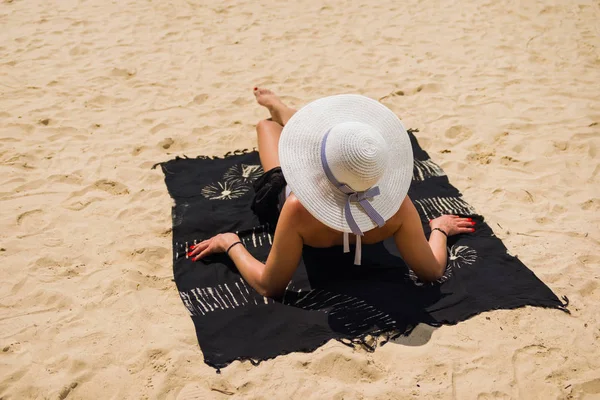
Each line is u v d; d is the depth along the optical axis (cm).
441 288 298
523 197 383
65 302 301
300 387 251
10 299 304
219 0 741
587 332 276
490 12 694
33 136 462
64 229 359
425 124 473
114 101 516
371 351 266
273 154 346
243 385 252
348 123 244
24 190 396
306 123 261
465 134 461
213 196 386
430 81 541
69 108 503
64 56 600
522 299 293
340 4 730
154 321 289
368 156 235
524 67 564
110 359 268
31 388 254
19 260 331
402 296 293
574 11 687
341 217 251
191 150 448
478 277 308
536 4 709
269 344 271
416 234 276
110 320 290
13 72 565
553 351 266
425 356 263
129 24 674
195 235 350
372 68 571
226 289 306
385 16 694
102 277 319
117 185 403
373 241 283
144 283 315
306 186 252
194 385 254
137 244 345
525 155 430
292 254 274
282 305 290
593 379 252
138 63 586
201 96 523
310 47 618
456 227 339
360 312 284
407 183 262
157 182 407
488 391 249
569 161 419
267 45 624
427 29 656
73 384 255
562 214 366
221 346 271
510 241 341
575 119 471
